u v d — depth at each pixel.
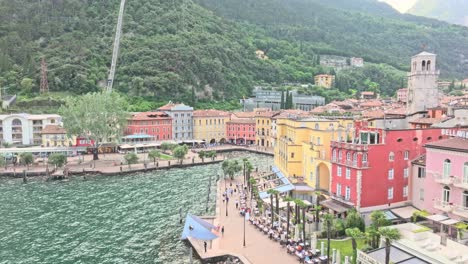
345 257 56.47
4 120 189.00
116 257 69.31
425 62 118.62
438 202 67.56
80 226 85.62
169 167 152.75
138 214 93.50
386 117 115.12
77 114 159.62
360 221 70.00
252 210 91.69
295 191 100.06
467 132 68.31
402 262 47.12
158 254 70.25
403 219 74.19
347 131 97.12
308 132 109.19
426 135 82.00
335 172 84.94
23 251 72.56
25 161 148.62
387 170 79.31
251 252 67.31
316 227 73.19
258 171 143.00
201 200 105.00
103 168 147.38
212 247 70.00
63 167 147.38
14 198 108.69
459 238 56.44
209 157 172.38
